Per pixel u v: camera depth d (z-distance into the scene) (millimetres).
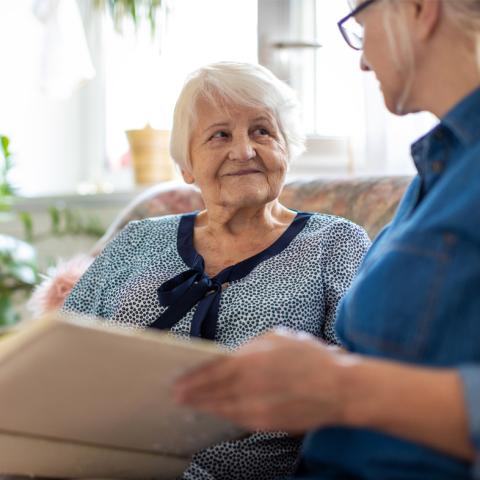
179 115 1607
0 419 1029
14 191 3064
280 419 821
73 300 1689
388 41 1025
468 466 850
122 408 1020
